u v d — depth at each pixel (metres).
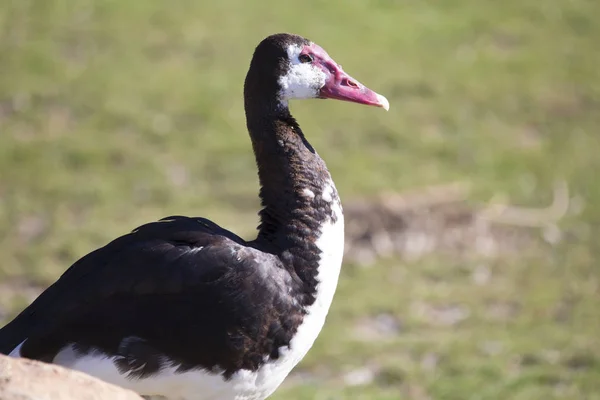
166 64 18.44
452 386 10.62
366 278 12.85
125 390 5.62
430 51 19.62
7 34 19.03
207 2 20.61
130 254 6.82
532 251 13.65
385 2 21.44
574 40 20.53
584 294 12.53
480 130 16.98
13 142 15.92
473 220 14.09
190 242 6.87
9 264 13.09
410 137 16.55
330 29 19.97
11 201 14.57
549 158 16.12
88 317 6.68
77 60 18.39
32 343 6.70
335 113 17.20
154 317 6.68
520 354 11.23
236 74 18.22
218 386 6.84
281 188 7.22
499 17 21.23
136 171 15.37
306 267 7.01
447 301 12.40
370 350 11.32
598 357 11.10
